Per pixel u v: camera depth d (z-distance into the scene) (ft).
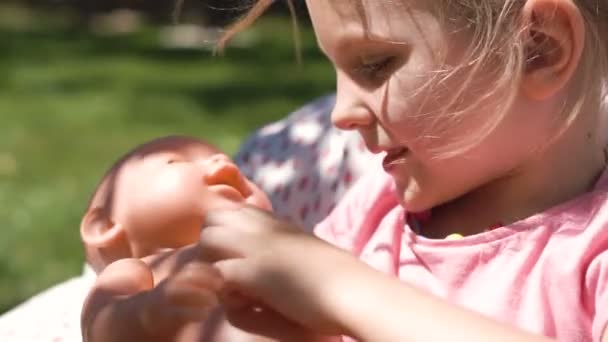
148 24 42.09
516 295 5.38
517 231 5.51
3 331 7.80
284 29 39.11
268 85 27.22
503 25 5.31
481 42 5.30
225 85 27.48
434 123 5.40
